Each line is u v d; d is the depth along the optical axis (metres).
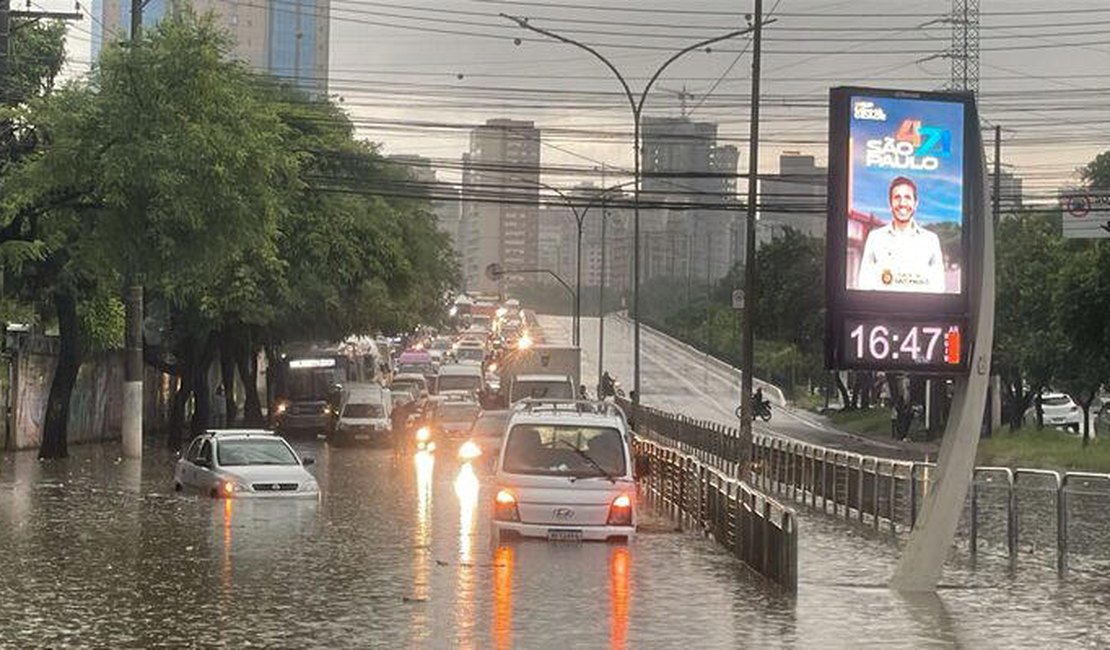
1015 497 42.31
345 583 35.69
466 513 54.31
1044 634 29.73
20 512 53.31
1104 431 151.62
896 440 135.00
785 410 186.38
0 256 69.56
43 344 96.56
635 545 43.84
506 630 29.22
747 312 69.94
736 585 36.22
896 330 36.94
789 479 67.94
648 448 66.81
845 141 36.91
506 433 43.88
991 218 37.84
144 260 67.56
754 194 69.44
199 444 62.44
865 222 36.97
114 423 111.94
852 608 33.00
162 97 65.38
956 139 37.38
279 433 134.50
